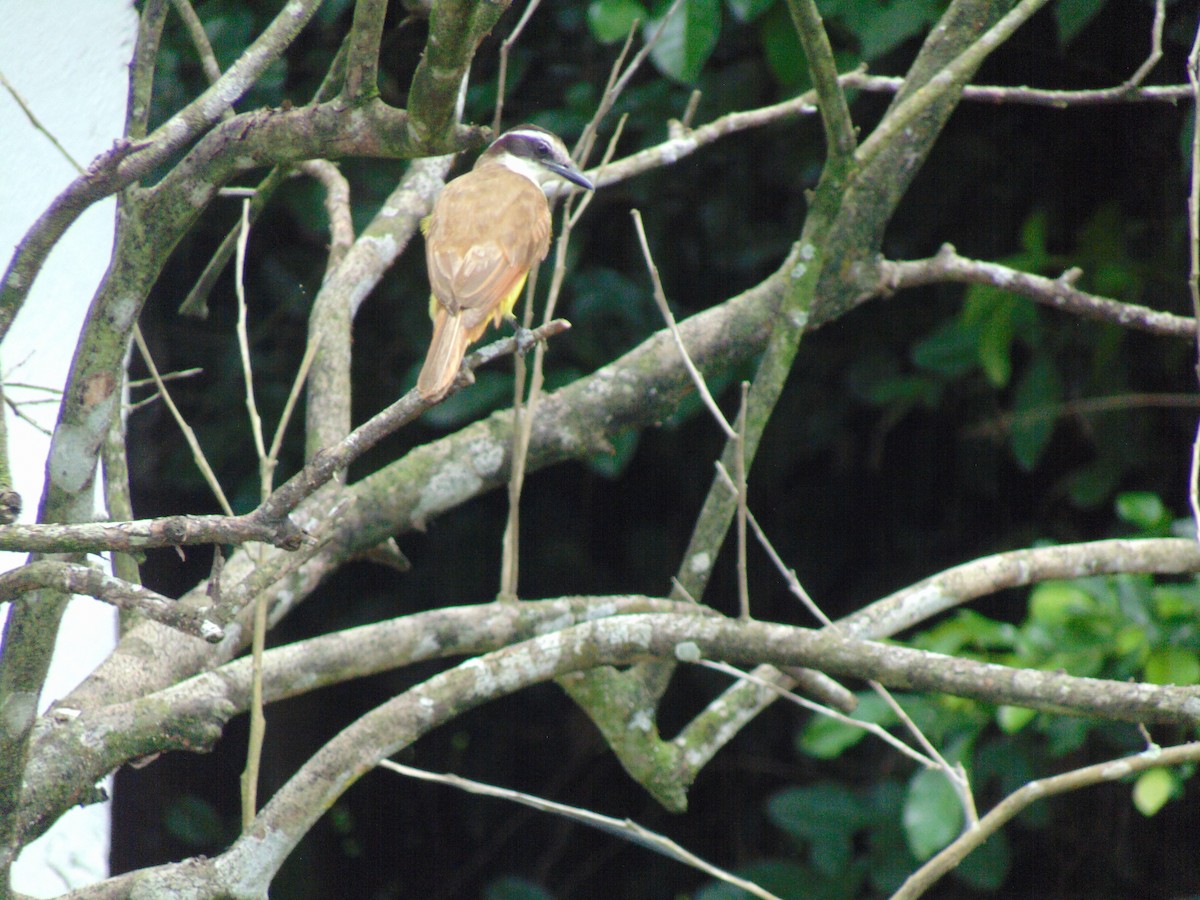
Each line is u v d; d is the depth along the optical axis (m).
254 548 6.76
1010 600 13.38
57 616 4.41
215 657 6.27
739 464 5.75
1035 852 13.22
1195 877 12.80
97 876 7.60
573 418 7.38
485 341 11.47
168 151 4.27
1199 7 11.56
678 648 5.71
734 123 7.90
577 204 11.77
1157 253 12.09
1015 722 9.41
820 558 13.71
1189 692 5.46
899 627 6.55
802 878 11.41
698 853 14.32
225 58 10.75
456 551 13.47
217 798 13.74
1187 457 12.31
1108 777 5.18
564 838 14.65
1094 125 12.39
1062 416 13.01
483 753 14.68
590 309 11.48
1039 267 11.22
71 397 4.69
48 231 4.20
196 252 12.62
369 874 14.72
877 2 9.85
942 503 13.59
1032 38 12.27
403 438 12.64
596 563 13.66
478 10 3.82
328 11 11.02
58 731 5.18
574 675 6.38
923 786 9.64
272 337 12.63
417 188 8.02
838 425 13.02
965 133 12.47
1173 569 6.87
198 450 5.85
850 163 6.21
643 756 6.39
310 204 11.29
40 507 4.80
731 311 7.71
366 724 5.40
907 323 12.59
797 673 6.47
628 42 6.99
